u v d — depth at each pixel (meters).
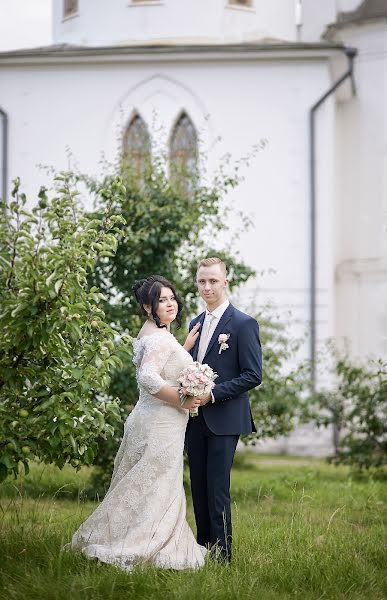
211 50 16.91
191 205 9.76
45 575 4.81
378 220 18.81
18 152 17.53
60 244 5.30
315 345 16.70
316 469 12.03
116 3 18.50
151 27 18.27
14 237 5.29
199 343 5.75
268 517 7.18
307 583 5.08
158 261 9.38
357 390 11.60
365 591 4.99
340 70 18.69
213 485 5.44
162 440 5.32
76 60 17.30
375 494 8.66
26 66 17.50
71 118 17.48
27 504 7.44
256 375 5.47
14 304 5.09
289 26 19.14
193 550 5.25
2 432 5.13
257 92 17.17
